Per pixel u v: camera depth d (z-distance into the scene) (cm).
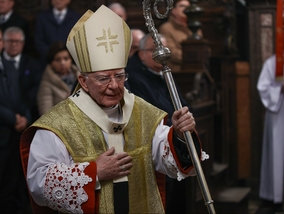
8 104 657
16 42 736
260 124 912
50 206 325
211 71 834
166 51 321
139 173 342
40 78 749
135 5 902
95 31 330
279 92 824
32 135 345
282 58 759
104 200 330
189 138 316
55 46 675
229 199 747
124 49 334
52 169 320
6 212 637
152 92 559
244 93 913
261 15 907
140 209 340
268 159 844
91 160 333
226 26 869
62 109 342
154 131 350
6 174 630
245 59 946
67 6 855
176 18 798
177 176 338
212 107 754
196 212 640
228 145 848
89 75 330
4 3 835
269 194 842
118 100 332
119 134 343
